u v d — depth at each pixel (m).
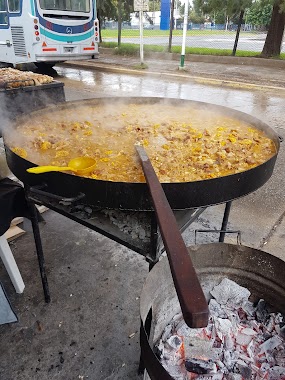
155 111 2.58
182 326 1.56
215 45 16.69
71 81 8.80
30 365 1.69
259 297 1.63
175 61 12.41
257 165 1.52
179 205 1.26
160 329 1.52
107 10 15.41
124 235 1.43
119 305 2.04
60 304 2.04
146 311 1.30
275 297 1.56
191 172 1.53
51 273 2.28
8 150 1.54
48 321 1.93
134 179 1.42
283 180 3.63
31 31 7.96
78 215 1.55
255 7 10.66
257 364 1.43
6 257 2.00
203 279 1.64
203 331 1.53
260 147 1.84
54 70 10.04
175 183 1.21
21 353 1.74
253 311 1.62
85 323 1.92
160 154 1.72
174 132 2.06
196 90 7.79
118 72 10.41
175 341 1.47
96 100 2.60
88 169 1.43
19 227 2.71
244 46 16.30
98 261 2.40
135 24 27.62
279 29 11.60
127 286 2.19
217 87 8.20
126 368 1.68
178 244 0.86
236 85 8.26
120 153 1.71
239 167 1.59
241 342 1.51
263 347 1.47
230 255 1.59
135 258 2.44
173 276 0.78
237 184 1.33
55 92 3.80
